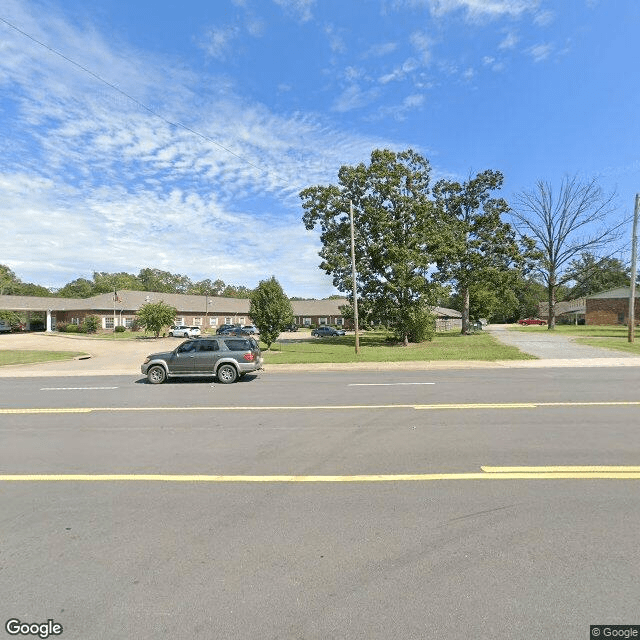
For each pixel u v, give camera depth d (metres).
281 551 3.71
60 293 102.75
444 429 7.61
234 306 74.81
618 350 23.53
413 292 35.00
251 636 2.71
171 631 2.77
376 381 14.11
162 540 3.94
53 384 15.17
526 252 45.56
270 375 16.80
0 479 5.58
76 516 4.46
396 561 3.53
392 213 35.81
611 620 2.81
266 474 5.61
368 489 5.04
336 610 2.94
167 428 8.14
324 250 37.47
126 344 38.81
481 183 45.41
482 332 50.25
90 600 3.10
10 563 3.60
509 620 2.82
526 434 7.17
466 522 4.18
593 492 4.82
